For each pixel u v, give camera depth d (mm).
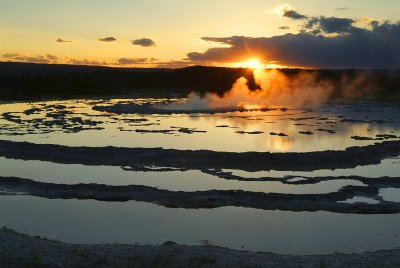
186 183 33281
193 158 39375
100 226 24766
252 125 63438
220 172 35938
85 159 40031
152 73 156250
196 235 23516
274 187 32375
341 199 29000
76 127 58406
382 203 28125
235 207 28000
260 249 21734
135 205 28438
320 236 23453
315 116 74875
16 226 24562
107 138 50844
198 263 17141
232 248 21734
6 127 57469
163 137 52094
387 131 58031
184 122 66000
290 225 25078
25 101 96500
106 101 98875
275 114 77812
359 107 90312
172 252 18438
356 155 41188
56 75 130625
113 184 32938
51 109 79875
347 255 19219
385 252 19500
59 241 20812
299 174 36344
